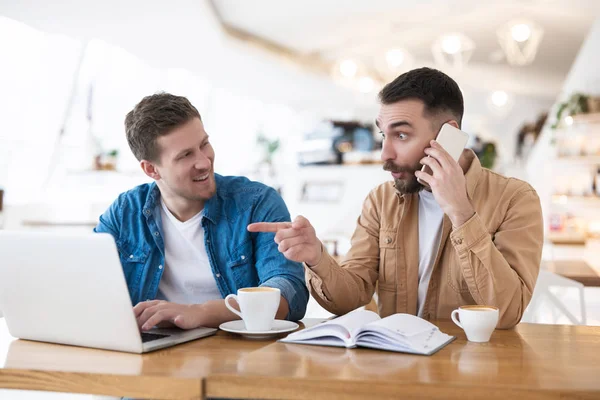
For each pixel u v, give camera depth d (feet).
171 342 4.07
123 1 13.60
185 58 20.17
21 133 16.44
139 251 5.69
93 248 3.90
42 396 7.93
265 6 19.17
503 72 34.78
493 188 5.49
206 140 5.56
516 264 5.06
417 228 5.76
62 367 3.57
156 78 22.72
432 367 3.41
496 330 4.64
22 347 4.19
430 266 5.65
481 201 5.46
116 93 19.99
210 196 5.58
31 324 4.34
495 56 31.37
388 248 5.80
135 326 3.87
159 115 5.34
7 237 4.23
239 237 5.61
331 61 29.01
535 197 5.43
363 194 22.47
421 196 5.74
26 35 15.40
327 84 29.63
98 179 18.70
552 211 21.74
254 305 4.25
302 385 3.18
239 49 20.98
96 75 18.63
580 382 3.11
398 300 5.73
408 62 30.40
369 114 34.40
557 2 21.52
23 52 15.56
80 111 18.40
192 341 4.23
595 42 20.49
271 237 5.51
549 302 13.07
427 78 5.19
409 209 5.77
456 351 3.84
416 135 5.17
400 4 21.29
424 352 3.71
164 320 4.47
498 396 3.02
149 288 5.63
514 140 41.34
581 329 4.68
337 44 26.43
